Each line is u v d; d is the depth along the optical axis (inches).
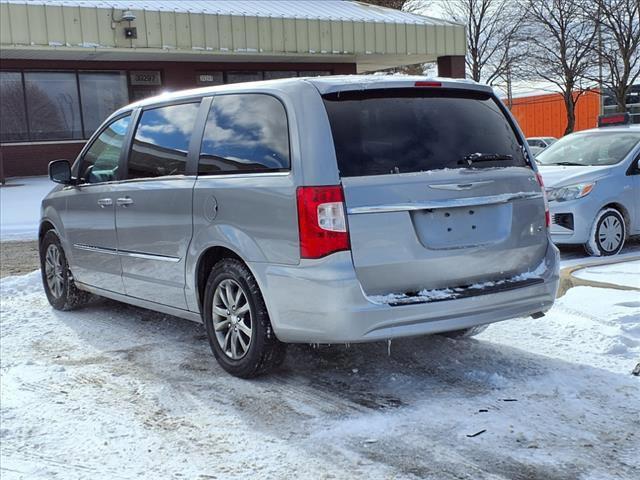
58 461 139.6
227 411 161.6
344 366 188.9
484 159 174.1
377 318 155.4
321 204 155.9
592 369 180.2
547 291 180.1
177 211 193.9
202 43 774.5
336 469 132.4
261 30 806.5
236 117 183.5
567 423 149.5
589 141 382.0
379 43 874.8
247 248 170.9
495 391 167.9
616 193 339.6
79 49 716.0
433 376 179.3
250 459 137.7
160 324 239.6
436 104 175.8
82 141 824.3
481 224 171.2
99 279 236.7
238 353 182.1
